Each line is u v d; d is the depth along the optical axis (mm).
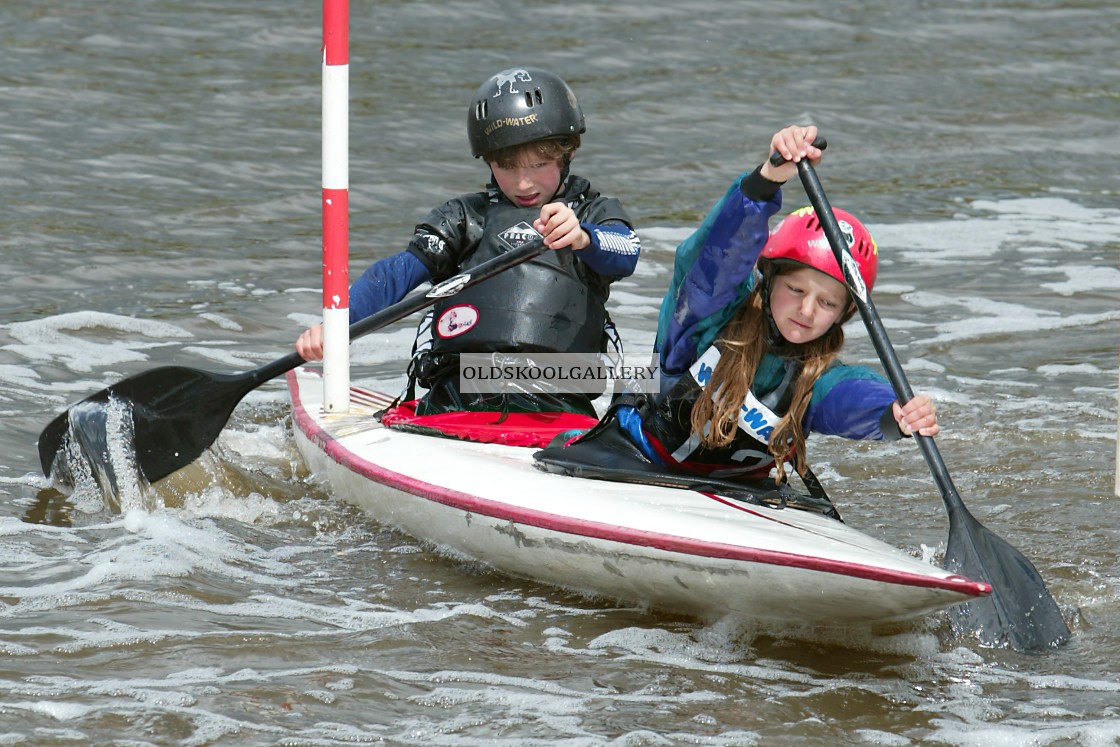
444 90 47969
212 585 14242
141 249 31016
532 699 11789
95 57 49312
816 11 64188
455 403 17719
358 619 13523
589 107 47188
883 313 27875
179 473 17406
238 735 10922
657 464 14867
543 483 14953
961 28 63469
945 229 35781
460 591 14547
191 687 11719
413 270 18078
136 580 14156
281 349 25047
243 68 49500
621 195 38125
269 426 20812
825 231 13164
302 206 35562
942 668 12656
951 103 50969
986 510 17078
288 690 11750
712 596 13242
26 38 50812
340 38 17219
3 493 17234
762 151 43219
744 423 13789
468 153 41375
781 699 11914
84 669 11984
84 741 10719
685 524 13406
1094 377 23359
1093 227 36156
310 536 16250
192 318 26516
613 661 12680
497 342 17062
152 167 38000
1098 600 14328
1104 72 56875
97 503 17031
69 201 34281
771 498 14266
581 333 17203
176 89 46375
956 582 11633
